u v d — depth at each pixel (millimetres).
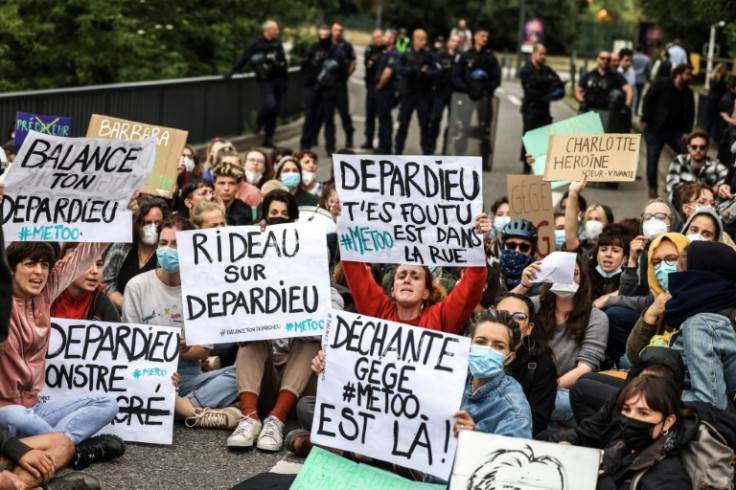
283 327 6688
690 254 5559
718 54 31500
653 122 15680
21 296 5723
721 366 5324
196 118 17672
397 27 63406
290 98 24156
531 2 60406
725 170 11672
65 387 6500
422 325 6047
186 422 6762
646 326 6277
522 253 7531
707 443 4875
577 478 4562
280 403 6629
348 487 5434
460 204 5988
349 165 6082
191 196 8992
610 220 9383
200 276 6711
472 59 17922
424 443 5406
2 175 7910
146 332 6570
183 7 23828
